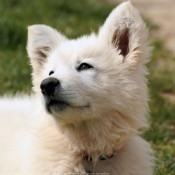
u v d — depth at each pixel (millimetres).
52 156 8320
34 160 8312
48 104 8078
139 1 31891
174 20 27641
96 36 9055
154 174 9773
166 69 18828
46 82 7980
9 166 8688
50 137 8430
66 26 22125
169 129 13062
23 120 9633
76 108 8086
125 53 8719
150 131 12633
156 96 15492
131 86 8297
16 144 8961
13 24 18391
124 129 8359
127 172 8398
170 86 17016
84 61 8430
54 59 8844
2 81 14672
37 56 9352
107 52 8578
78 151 8398
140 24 8375
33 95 11305
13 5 23344
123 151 8539
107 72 8367
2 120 9688
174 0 32344
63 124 8281
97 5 26078
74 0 25562
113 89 8281
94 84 8234
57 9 23922
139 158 8547
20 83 14633
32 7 23109
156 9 29984
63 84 8000
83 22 23125
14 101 10711
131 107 8305
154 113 13977
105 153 8484
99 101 8227
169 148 11836
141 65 8531
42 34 9461
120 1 30078
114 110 8305
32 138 8625
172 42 23750
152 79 17359
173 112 14188
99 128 8383
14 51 17391
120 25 8719
